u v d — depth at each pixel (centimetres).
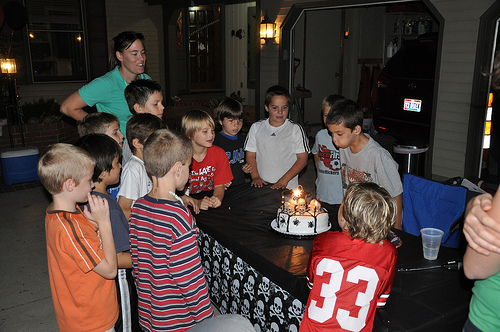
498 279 124
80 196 192
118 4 1034
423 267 205
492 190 301
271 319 225
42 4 948
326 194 384
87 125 282
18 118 783
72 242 186
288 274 200
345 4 652
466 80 540
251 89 1198
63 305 199
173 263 190
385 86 750
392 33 1150
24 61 940
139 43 349
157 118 269
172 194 201
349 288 162
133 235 205
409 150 542
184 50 1200
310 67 1070
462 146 559
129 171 260
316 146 393
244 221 273
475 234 117
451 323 170
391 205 167
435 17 560
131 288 243
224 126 382
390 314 168
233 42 1221
